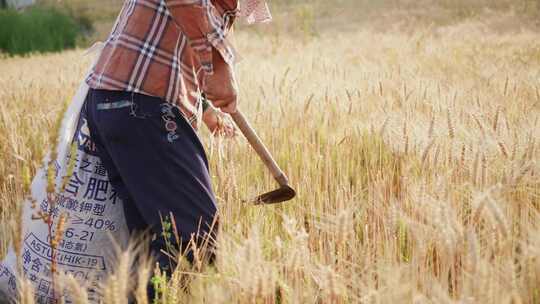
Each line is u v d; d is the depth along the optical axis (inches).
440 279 95.1
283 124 184.7
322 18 928.3
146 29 102.6
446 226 92.3
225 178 132.0
